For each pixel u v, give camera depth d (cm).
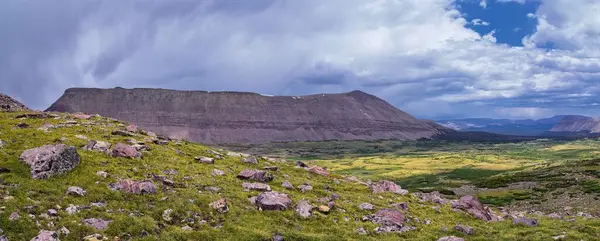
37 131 5725
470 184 17250
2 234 2891
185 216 3881
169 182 4562
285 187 5338
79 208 3547
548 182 14125
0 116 6781
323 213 4512
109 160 4925
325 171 7131
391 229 4306
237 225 3872
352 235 3975
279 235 3753
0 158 4231
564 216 6103
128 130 7212
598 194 9825
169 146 6631
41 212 3300
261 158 7488
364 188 6134
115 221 3431
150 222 3550
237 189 4866
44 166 4053
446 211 5378
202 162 5941
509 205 10112
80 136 5841
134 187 4153
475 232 4344
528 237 4088
